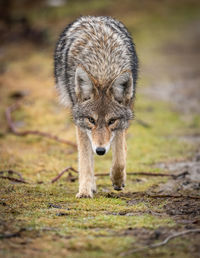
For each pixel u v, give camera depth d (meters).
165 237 6.56
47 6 41.56
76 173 11.62
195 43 35.81
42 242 6.37
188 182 10.62
